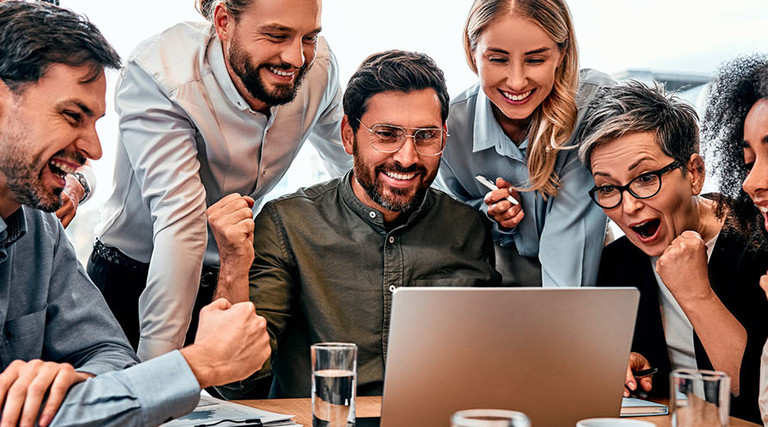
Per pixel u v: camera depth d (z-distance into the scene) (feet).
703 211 6.27
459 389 3.89
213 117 6.30
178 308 5.84
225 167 6.55
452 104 7.13
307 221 6.31
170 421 4.30
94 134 4.12
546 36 6.05
